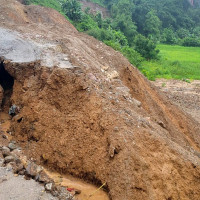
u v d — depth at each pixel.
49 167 7.37
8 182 6.24
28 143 7.91
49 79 8.59
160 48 45.16
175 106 14.56
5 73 10.46
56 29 16.25
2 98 9.70
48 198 5.96
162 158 7.11
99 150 7.00
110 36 28.98
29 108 8.40
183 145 9.22
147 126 7.97
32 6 21.02
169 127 11.45
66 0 32.41
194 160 7.65
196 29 61.44
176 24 61.69
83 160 7.06
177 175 6.99
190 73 28.47
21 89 9.23
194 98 20.73
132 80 12.93
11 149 7.66
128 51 27.72
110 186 6.40
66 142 7.43
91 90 8.30
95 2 56.41
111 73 11.38
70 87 8.35
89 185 6.82
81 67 9.96
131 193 6.12
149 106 12.04
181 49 45.47
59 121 7.93
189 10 68.81
